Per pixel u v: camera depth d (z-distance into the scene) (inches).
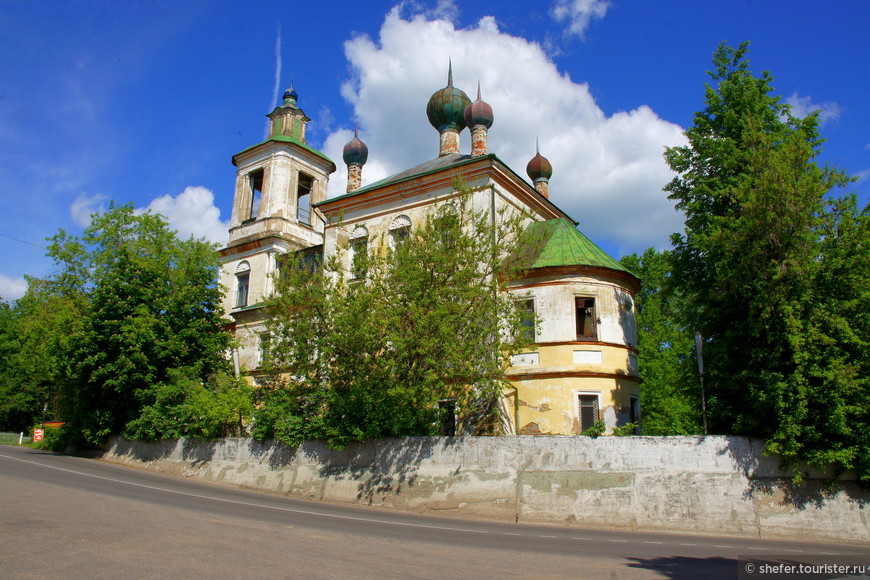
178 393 1057.5
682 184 882.1
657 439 634.2
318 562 339.6
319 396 823.1
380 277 808.3
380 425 759.1
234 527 455.5
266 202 1535.4
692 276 847.1
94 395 1188.5
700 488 615.2
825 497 601.0
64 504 528.7
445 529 526.6
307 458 811.4
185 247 1284.4
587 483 635.5
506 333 842.8
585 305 949.2
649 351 1433.3
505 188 1087.0
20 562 307.0
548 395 893.8
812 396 595.8
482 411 911.7
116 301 1157.1
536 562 375.9
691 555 437.4
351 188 1501.0
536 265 938.1
